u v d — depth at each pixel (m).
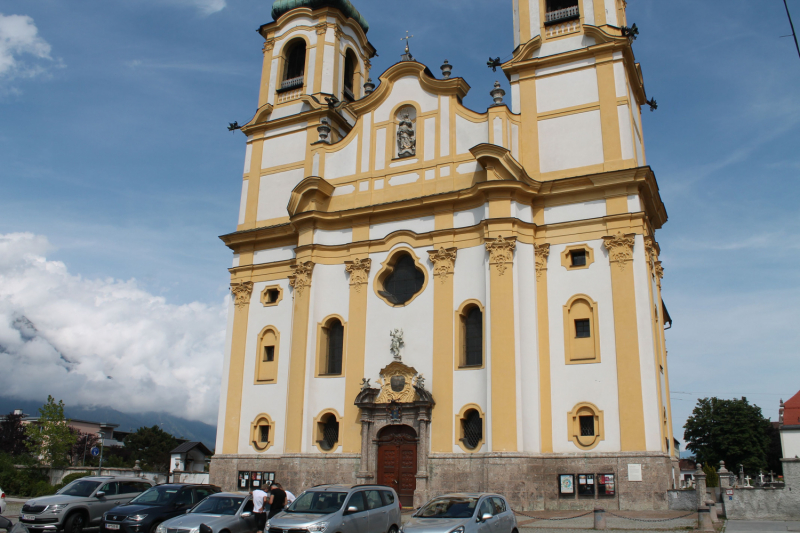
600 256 29.50
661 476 25.92
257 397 34.53
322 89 39.19
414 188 33.75
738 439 66.31
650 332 27.78
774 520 23.91
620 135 30.94
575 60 32.88
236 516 18.83
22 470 42.12
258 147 39.88
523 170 30.88
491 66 34.91
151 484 25.16
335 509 17.50
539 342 29.42
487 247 30.00
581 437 27.72
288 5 41.88
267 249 37.19
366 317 32.75
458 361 30.05
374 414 30.89
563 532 21.09
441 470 28.88
